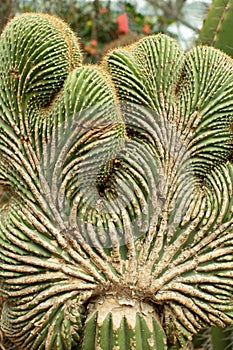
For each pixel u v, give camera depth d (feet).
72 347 5.04
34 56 5.07
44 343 5.01
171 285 4.97
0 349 5.77
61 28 5.29
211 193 5.25
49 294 4.90
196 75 5.38
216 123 5.33
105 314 4.90
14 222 5.01
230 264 5.11
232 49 6.98
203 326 5.12
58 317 4.92
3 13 10.73
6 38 5.16
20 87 5.09
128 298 4.94
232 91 5.39
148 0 13.75
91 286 4.92
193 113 5.31
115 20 13.47
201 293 5.03
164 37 5.48
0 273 4.99
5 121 5.12
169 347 5.14
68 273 4.91
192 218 5.11
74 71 5.10
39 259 4.95
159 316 5.08
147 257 4.98
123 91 5.27
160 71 5.34
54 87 5.14
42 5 11.00
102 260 4.96
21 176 5.07
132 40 5.67
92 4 13.19
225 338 6.74
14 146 5.08
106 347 4.87
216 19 7.18
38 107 5.16
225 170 5.30
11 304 5.06
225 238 5.11
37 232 4.99
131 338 4.84
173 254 5.02
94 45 12.43
